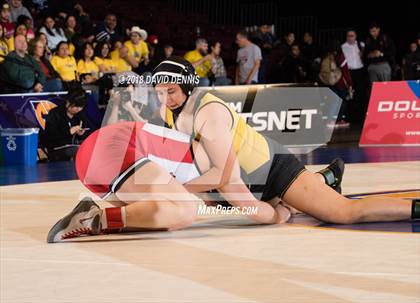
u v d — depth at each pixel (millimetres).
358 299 2801
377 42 16016
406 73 16688
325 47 16578
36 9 14344
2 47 11305
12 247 3988
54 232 4098
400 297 2818
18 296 2947
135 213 4207
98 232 4246
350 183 6559
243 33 14422
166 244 4012
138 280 3174
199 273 3283
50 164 9375
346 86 15781
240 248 3857
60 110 9773
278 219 4645
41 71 10789
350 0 20672
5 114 9984
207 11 20812
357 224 4613
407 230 4355
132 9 18766
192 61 13766
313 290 2945
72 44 12875
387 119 11539
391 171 7574
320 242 3994
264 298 2838
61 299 2887
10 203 5734
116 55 13008
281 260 3531
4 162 9406
